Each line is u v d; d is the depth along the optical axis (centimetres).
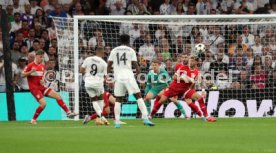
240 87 4769
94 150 2283
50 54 5009
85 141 2641
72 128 3475
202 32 5084
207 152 2195
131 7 5631
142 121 4147
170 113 4638
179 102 4438
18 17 5266
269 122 3969
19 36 5144
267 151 2219
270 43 5066
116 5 5631
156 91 4394
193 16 4447
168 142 2581
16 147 2411
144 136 2884
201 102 4166
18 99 4522
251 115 4725
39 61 3981
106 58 5034
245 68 4906
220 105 4703
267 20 5034
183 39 5069
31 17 5309
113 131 3203
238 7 5847
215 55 4984
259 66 4891
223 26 5119
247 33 5084
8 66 4347
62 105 4022
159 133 3055
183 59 4184
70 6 5534
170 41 5041
